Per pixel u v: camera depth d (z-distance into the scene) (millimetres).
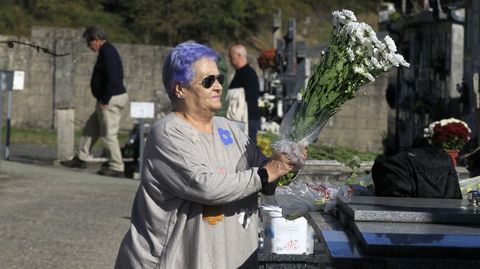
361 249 4293
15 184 14094
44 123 32938
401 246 4109
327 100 4934
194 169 4590
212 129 4863
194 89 4742
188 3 44562
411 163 5566
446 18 20797
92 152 23875
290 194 5727
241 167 4863
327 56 4965
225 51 44750
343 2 51906
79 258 9055
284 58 23203
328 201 5652
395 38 24516
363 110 28547
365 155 14094
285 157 4660
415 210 4738
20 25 41625
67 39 32938
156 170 4684
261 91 25938
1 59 32688
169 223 4676
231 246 4727
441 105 21062
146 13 44125
